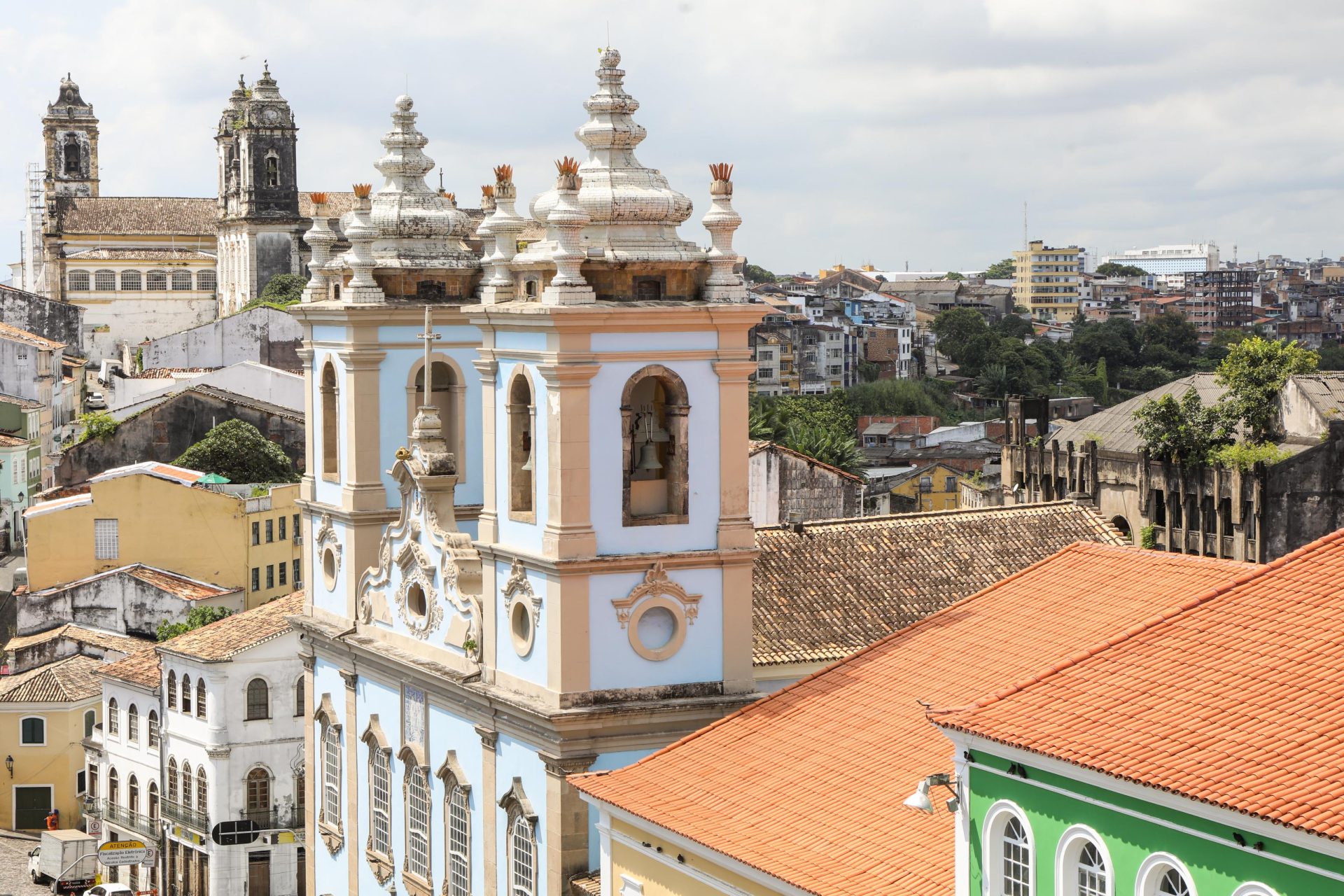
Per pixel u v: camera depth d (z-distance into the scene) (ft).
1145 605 130.31
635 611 141.38
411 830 166.30
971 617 137.39
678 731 142.72
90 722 296.10
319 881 186.29
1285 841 81.15
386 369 176.96
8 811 294.05
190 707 256.32
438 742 160.45
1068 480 359.66
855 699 129.39
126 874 273.33
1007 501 369.30
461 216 182.80
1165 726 90.79
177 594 312.29
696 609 143.54
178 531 329.31
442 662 159.22
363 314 174.81
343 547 180.14
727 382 143.13
